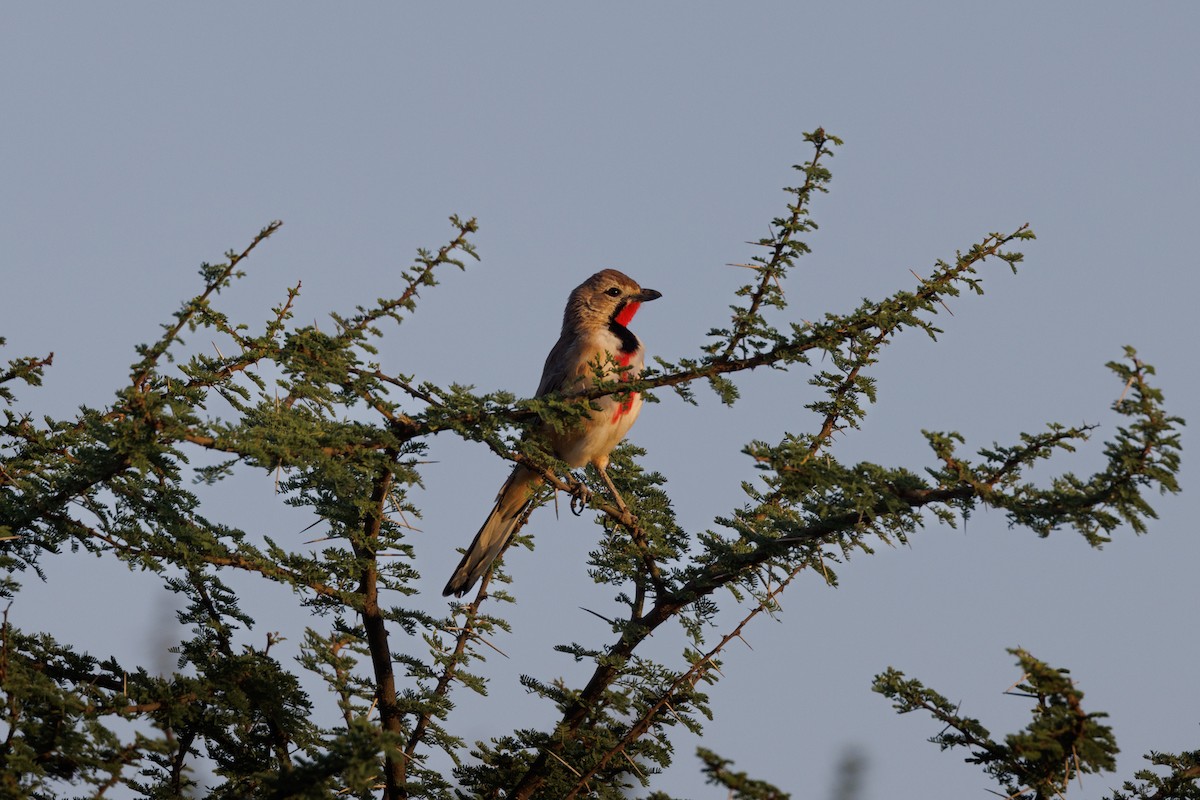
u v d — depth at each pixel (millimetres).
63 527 14422
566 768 15695
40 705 11938
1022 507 12258
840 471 13555
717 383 14617
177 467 12945
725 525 15523
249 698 14625
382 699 15617
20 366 15328
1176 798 14586
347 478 13969
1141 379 11766
